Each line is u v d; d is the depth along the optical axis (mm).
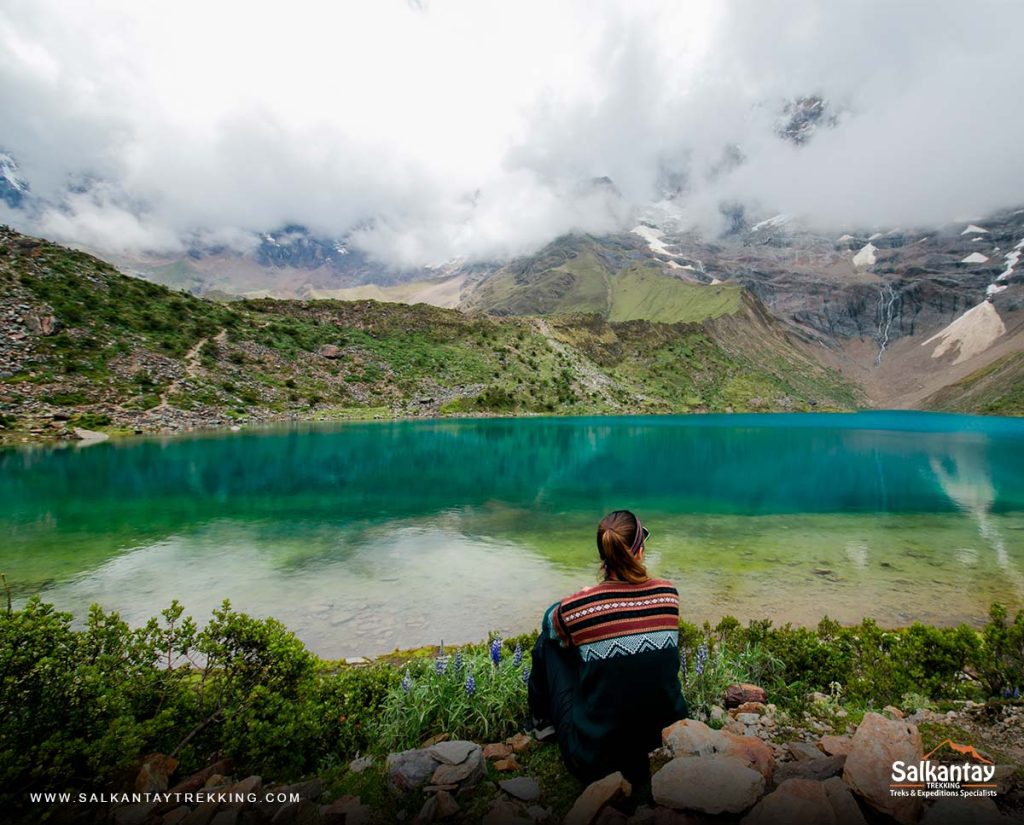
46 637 4641
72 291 90375
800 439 85438
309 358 116500
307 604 15500
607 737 3699
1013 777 4164
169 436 66562
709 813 3580
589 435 86125
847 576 18109
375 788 4461
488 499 32969
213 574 18125
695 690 6754
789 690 7254
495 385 135750
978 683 7602
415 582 17422
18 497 31641
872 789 3754
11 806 4125
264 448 57000
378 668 7281
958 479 43156
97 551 20797
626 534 3902
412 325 151375
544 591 16656
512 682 6047
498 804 4023
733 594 16359
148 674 5285
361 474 42656
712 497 34250
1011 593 16594
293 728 5129
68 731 4387
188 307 108875
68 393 71250
